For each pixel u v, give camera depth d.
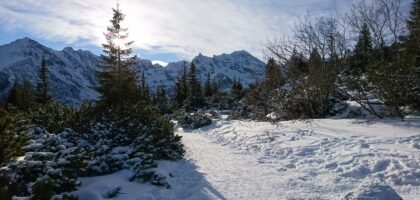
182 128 26.45
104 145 9.55
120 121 11.20
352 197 6.22
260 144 13.97
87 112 12.54
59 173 6.62
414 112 14.62
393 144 10.80
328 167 9.57
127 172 8.43
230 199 7.22
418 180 7.87
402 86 14.11
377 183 6.46
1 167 6.48
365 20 16.33
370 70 14.67
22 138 6.75
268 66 23.52
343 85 18.73
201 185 8.27
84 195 6.77
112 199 6.91
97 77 32.12
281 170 9.79
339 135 12.95
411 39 15.48
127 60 36.78
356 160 9.66
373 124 13.89
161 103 54.47
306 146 12.17
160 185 8.07
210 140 17.28
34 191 5.69
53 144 8.20
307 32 23.97
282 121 19.23
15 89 44.56
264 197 7.32
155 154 10.27
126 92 25.66
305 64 21.08
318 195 7.39
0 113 6.52
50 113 13.79
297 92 20.55
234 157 12.03
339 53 19.06
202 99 55.16
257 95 25.92
